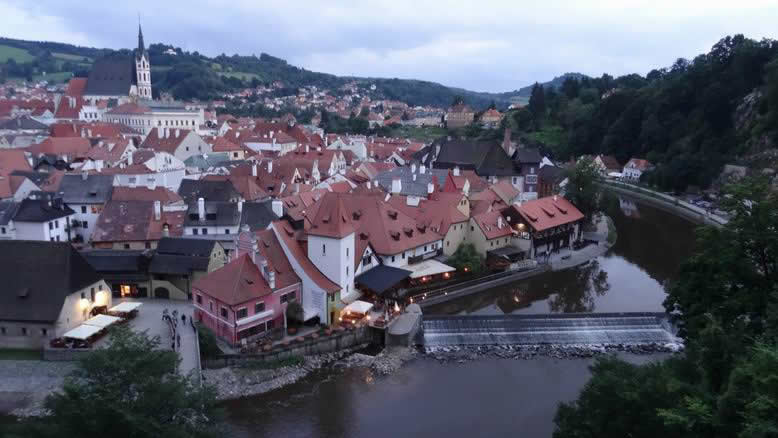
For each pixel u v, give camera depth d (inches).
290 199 4190.5
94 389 1365.7
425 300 3324.3
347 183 4896.7
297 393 2420.0
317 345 2699.3
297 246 3002.0
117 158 6008.9
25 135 7273.6
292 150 7313.0
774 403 976.3
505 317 2997.0
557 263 4188.0
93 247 3474.4
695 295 2139.5
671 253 4697.3
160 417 1400.1
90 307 2746.1
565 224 4475.9
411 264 3533.5
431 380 2564.0
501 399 2415.1
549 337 2962.6
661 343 2962.6
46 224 3639.3
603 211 5300.2
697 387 1316.4
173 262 3078.2
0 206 3742.6
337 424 2206.0
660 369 1519.4
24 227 3609.7
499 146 6328.7
